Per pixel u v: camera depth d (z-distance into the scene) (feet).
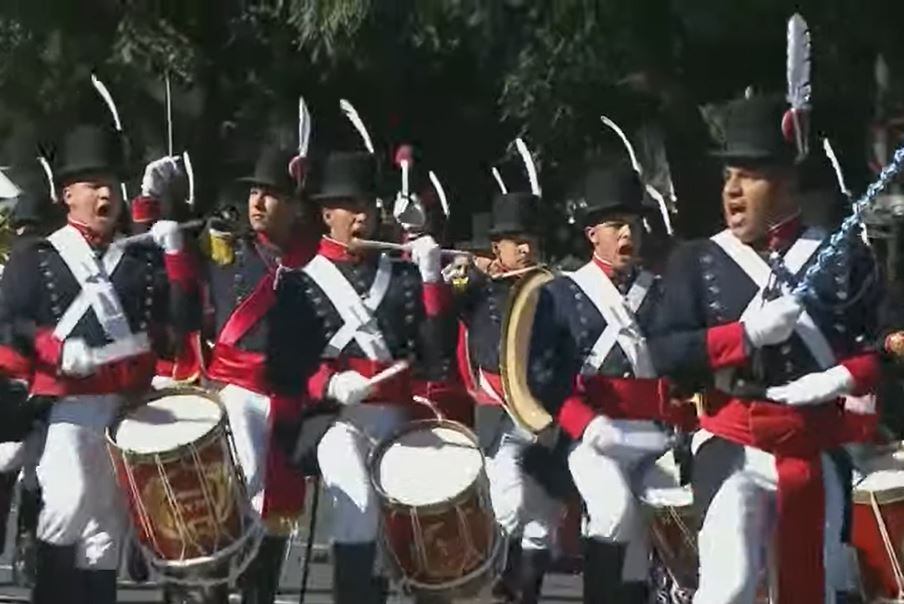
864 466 87.92
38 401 84.12
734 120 69.56
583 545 90.22
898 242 144.97
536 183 106.83
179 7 183.42
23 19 179.42
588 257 146.51
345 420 88.48
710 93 159.53
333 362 89.25
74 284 83.61
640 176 93.30
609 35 156.76
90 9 181.27
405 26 163.94
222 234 94.02
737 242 69.36
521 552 98.73
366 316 89.30
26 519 90.17
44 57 180.96
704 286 68.90
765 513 68.74
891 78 155.63
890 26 153.17
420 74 176.35
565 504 95.14
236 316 91.61
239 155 180.65
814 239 69.00
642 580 87.30
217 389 92.02
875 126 157.07
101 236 84.79
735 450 68.85
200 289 87.30
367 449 87.92
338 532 85.87
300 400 90.17
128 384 83.92
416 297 90.17
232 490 81.46
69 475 82.23
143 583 96.17
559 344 89.71
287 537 92.63
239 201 138.21
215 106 183.52
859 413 69.82
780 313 66.44
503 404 97.40
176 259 85.61
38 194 110.93
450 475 83.61
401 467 84.94
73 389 83.05
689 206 157.99
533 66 159.33
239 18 183.52
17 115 182.50
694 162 158.71
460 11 160.25
